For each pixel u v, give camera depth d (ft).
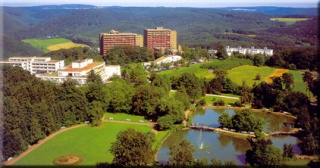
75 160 528.22
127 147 458.91
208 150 586.04
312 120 619.67
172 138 649.61
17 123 563.07
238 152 578.25
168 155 559.38
